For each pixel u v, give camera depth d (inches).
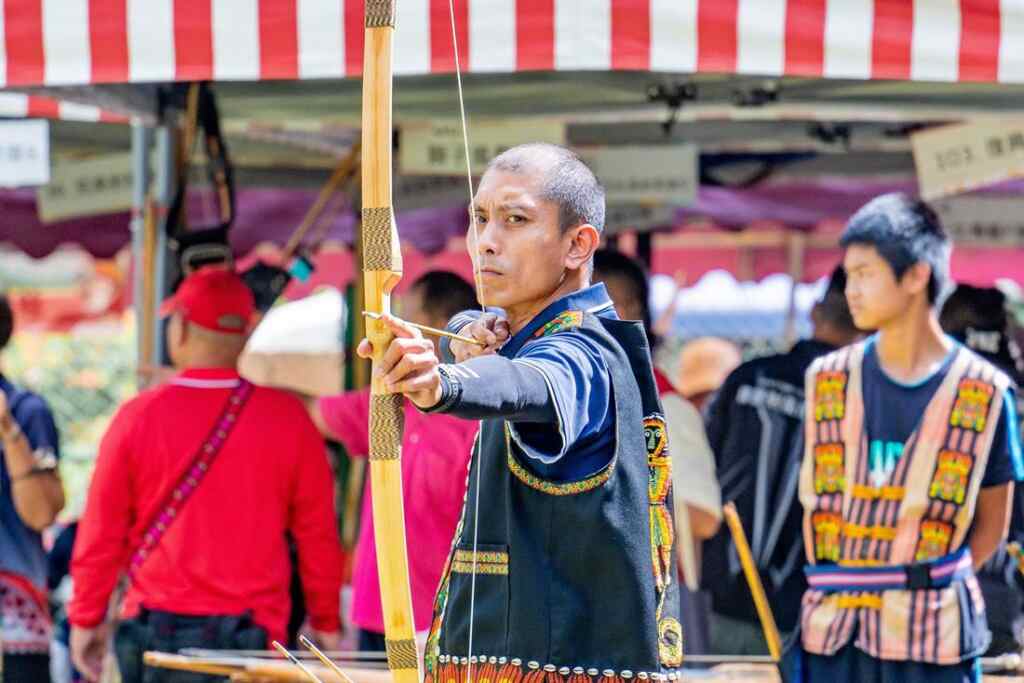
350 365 776.9
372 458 259.1
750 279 1130.0
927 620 437.4
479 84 641.0
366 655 513.3
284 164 873.5
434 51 426.6
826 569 452.1
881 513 444.5
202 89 619.5
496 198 282.7
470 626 284.2
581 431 261.7
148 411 530.0
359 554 546.0
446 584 297.6
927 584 438.3
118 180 809.5
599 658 274.4
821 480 456.8
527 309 290.5
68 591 802.8
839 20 427.5
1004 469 444.8
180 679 511.5
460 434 516.4
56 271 1288.1
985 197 961.5
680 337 1251.8
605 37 423.2
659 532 283.4
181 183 629.0
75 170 813.9
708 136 804.6
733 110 692.1
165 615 522.3
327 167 882.1
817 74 427.8
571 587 276.4
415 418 523.5
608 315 287.6
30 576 634.8
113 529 530.6
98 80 433.4
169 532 524.4
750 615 599.8
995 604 549.6
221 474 526.9
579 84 643.5
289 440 538.0
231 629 520.4
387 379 231.0
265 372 876.6
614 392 275.3
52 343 1256.2
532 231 280.5
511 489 281.1
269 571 531.8
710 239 1133.7
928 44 429.1
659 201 797.9
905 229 444.5
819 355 590.6
